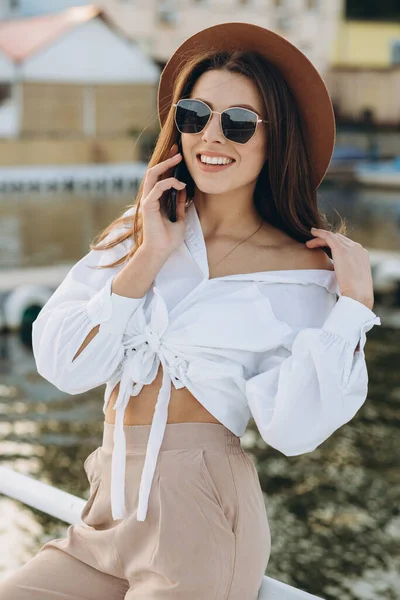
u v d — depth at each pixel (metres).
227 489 1.98
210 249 2.15
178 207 2.13
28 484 2.54
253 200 2.23
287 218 2.18
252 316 2.02
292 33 42.03
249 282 2.06
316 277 2.09
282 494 6.30
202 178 2.11
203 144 2.08
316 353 1.90
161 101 2.31
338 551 5.41
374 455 7.06
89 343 2.06
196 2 40.59
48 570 2.11
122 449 2.03
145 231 2.05
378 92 39.19
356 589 4.94
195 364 2.00
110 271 2.19
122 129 35.72
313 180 2.22
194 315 2.03
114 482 2.02
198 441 1.99
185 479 1.95
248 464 2.06
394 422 7.85
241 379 1.99
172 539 1.93
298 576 5.08
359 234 19.31
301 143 2.16
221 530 1.95
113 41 35.00
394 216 22.84
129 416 2.08
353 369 1.94
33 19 36.53
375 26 42.72
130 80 35.53
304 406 1.91
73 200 27.86
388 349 10.66
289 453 1.96
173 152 2.21
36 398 8.66
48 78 34.12
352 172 33.25
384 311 13.20
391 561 5.27
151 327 2.05
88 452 7.20
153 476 1.97
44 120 34.47
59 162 34.00
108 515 2.08
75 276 2.21
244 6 41.28
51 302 2.20
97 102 35.16
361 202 26.23
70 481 6.55
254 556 2.01
